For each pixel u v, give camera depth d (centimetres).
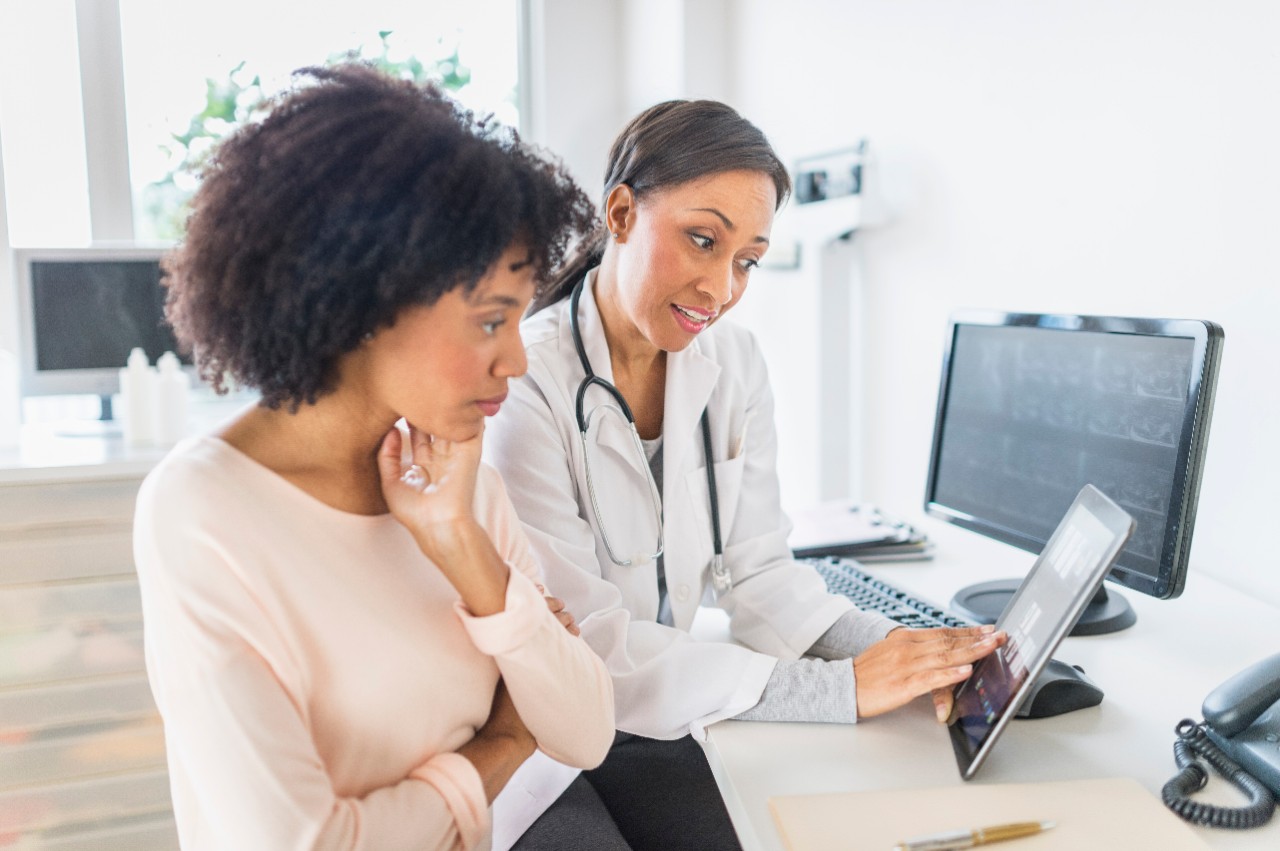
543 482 116
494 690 88
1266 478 128
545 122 280
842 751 93
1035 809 78
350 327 70
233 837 69
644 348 124
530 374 118
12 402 212
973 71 175
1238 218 128
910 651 99
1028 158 163
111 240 246
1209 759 87
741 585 127
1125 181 145
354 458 79
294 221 68
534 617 82
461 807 78
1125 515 82
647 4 273
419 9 269
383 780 79
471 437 78
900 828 76
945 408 143
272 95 75
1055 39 156
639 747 120
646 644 109
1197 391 101
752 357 136
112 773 178
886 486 212
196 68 248
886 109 201
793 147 241
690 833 108
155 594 69
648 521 123
